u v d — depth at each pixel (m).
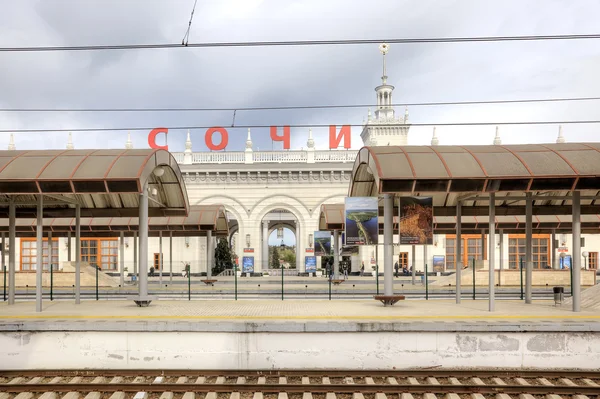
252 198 46.34
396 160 16.08
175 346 13.09
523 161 15.95
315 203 46.19
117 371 12.55
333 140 47.03
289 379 12.24
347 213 18.78
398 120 55.72
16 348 13.18
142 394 10.99
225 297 24.39
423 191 15.67
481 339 13.07
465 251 46.41
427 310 16.33
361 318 14.09
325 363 13.01
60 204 21.34
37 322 13.20
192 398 10.88
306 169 45.78
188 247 46.59
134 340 13.15
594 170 15.51
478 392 11.24
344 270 40.03
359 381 12.10
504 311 16.05
